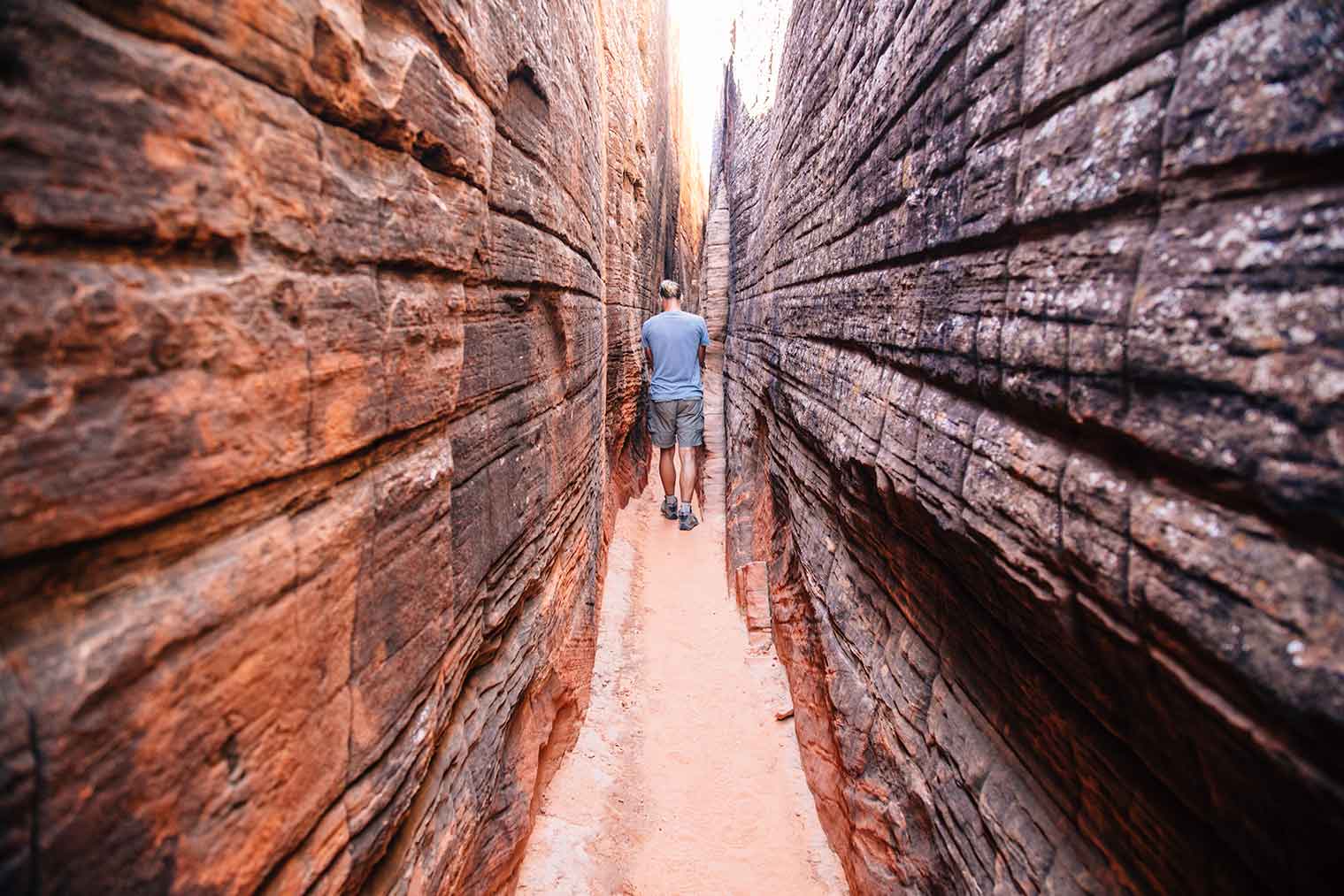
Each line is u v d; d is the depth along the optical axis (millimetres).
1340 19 772
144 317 767
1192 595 962
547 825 3250
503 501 2344
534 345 2809
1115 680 1237
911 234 2160
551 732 3479
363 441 1281
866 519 2830
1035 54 1398
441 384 1663
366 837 1356
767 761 4199
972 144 1697
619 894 3162
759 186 8398
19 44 636
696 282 23750
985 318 1634
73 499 694
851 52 3172
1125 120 1125
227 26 880
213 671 896
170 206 791
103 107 714
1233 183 925
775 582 5371
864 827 2789
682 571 7473
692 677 5215
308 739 1140
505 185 2277
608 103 7188
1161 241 1043
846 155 3238
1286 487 816
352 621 1284
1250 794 945
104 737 733
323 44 1103
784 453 5176
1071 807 1555
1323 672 762
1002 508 1528
